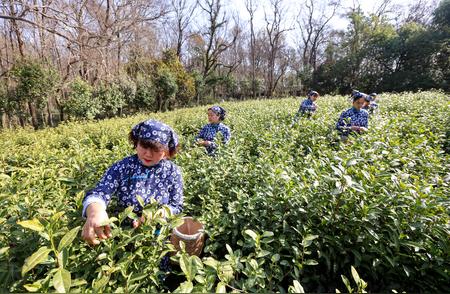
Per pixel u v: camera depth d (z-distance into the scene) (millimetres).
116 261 1442
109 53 12688
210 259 1366
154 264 1421
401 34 27219
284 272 2092
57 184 2264
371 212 1959
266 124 6852
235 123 7305
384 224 2084
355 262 1986
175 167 1975
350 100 12352
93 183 2162
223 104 18781
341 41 33844
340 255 2129
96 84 14914
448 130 5336
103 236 1338
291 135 4582
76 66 13844
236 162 3287
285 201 2289
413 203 2020
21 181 2213
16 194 1849
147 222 1402
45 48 12523
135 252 1354
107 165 2709
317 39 37344
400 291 2008
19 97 11820
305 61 37969
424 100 10039
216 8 28250
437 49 24438
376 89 28016
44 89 11977
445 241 1868
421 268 1891
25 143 6824
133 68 19031
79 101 13312
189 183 2994
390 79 26922
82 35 8750
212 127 4379
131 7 10750
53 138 6652
